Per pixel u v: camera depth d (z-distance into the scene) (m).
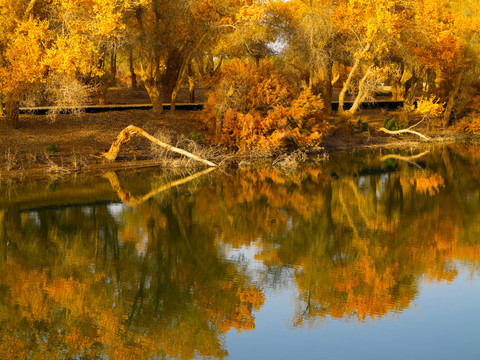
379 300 11.44
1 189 22.19
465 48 39.97
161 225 17.52
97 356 9.49
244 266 13.75
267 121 31.19
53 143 28.50
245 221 18.06
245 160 31.08
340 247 15.21
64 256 14.55
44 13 26.39
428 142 38.97
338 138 38.22
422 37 39.03
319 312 10.95
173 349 9.69
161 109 35.53
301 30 36.34
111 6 23.41
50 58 23.08
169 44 35.00
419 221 17.92
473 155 33.19
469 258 14.18
